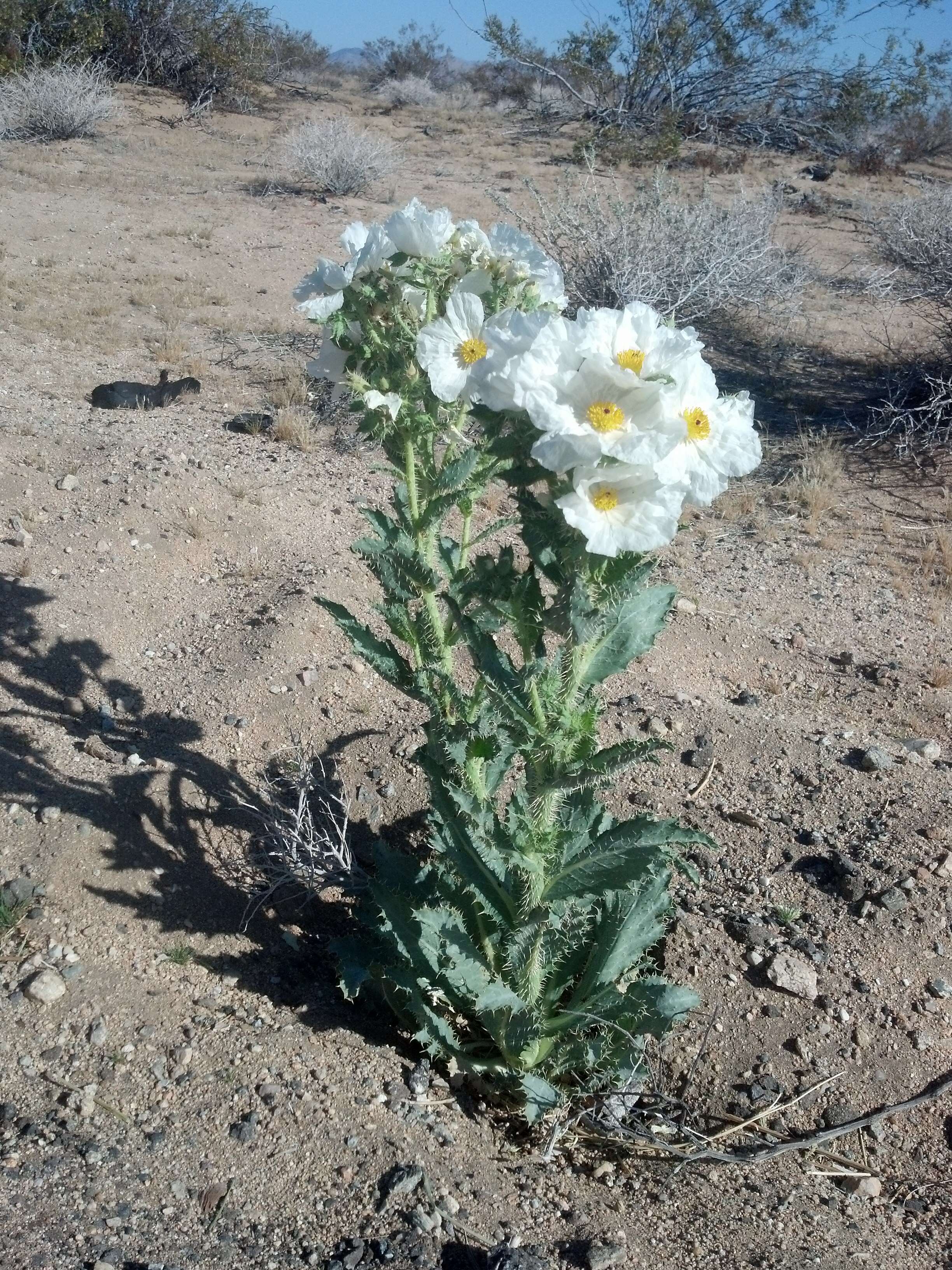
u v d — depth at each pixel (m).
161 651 1.62
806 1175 1.01
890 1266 0.92
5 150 5.85
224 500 2.00
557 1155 1.01
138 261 4.12
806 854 1.29
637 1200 0.96
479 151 7.09
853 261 4.79
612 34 7.60
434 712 0.99
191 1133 0.92
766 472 2.65
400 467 0.99
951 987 1.14
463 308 0.83
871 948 1.17
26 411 2.39
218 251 4.39
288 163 5.88
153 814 1.26
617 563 0.76
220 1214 0.86
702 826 1.33
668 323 0.75
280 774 1.39
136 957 1.10
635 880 0.88
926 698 1.67
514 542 2.09
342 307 0.92
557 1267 0.86
